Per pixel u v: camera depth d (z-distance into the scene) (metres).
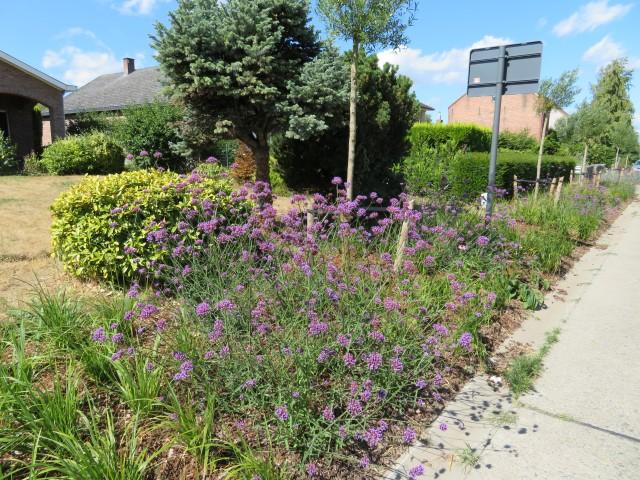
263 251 3.75
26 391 2.32
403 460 2.53
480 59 6.24
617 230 9.43
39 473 1.95
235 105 6.96
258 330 2.79
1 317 3.52
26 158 13.82
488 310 4.06
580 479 2.42
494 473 2.45
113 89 24.84
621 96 38.25
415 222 4.59
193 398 2.63
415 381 2.94
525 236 6.26
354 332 2.88
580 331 4.31
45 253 5.43
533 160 14.35
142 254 4.18
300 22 7.19
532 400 3.16
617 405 3.11
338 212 4.00
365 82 7.27
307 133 6.71
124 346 2.94
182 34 6.48
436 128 18.78
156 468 2.23
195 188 4.45
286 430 2.37
